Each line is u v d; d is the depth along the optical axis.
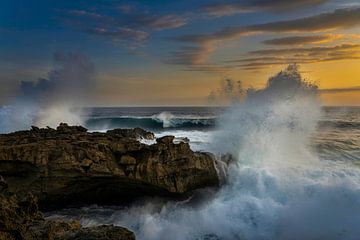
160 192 13.79
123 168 13.58
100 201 14.30
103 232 7.46
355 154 18.55
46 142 13.52
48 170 12.88
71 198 13.77
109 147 13.78
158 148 13.91
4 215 7.59
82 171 12.95
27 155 12.83
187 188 13.74
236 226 11.47
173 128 32.34
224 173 14.55
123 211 13.38
